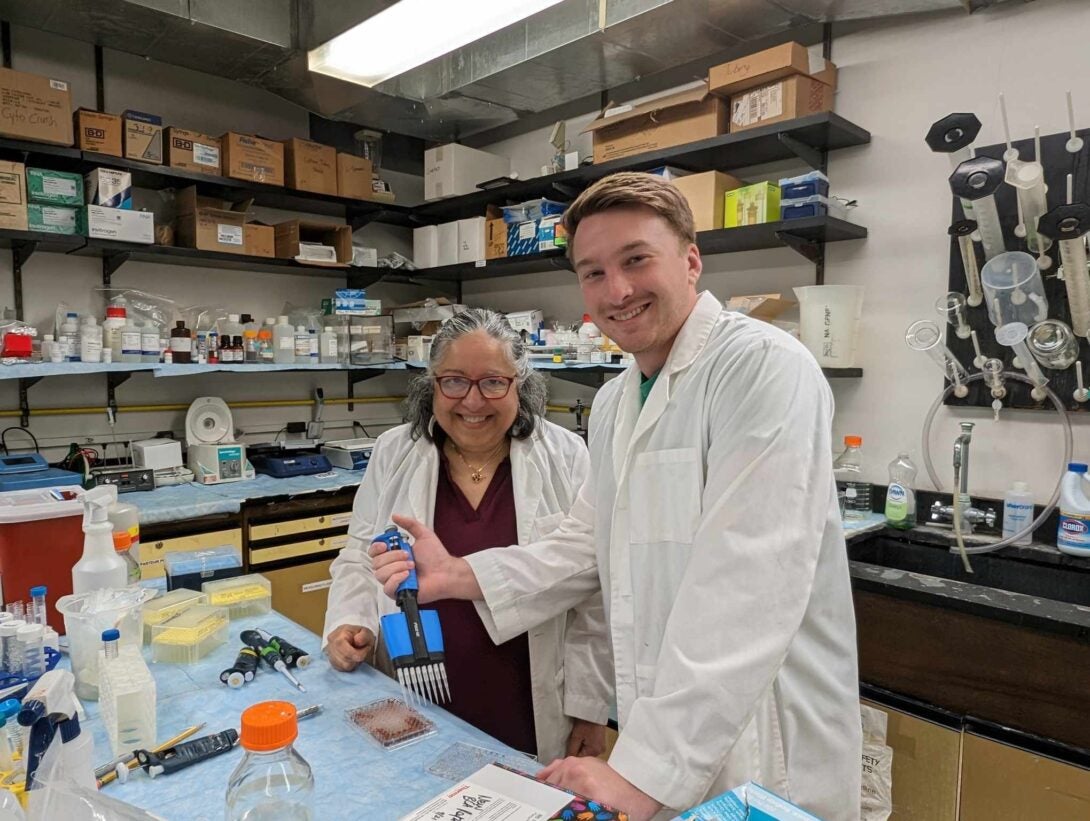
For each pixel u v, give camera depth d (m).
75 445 2.96
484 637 1.43
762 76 2.44
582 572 1.30
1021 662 1.61
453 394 1.43
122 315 2.88
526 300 3.90
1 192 2.54
